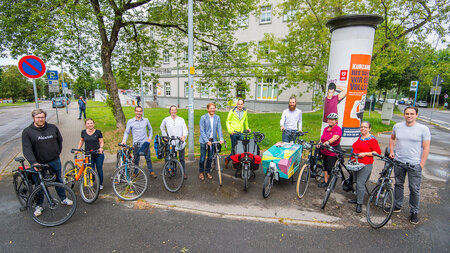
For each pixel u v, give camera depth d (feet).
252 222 12.63
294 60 44.65
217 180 18.54
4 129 44.24
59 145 14.12
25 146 12.48
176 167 17.10
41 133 13.06
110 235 11.37
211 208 14.14
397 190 13.48
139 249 10.34
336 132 15.42
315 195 16.02
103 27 28.66
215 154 17.92
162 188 17.02
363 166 13.15
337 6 37.32
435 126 51.57
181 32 39.91
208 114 18.15
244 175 16.26
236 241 10.93
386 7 36.09
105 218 12.95
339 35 22.52
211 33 36.58
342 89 22.86
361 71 22.39
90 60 33.58
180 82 93.35
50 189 15.97
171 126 18.28
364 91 22.86
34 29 26.11
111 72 35.12
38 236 11.25
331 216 13.32
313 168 17.04
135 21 33.50
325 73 42.93
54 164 13.82
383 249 10.44
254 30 75.66
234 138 19.77
